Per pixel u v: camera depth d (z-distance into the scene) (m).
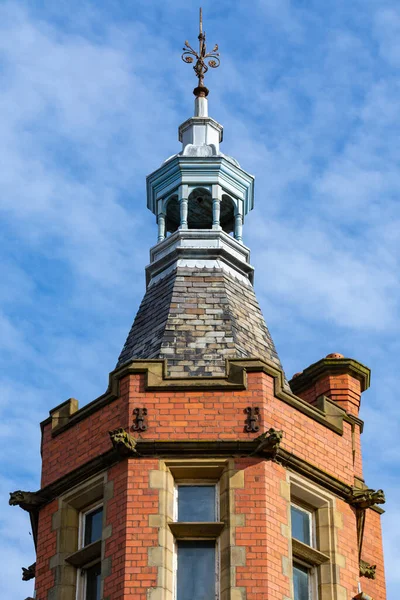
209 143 44.78
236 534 35.12
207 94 46.41
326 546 37.06
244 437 36.41
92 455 37.34
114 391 37.56
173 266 42.44
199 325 39.91
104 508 36.12
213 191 43.59
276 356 40.50
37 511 38.00
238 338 39.69
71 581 36.34
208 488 36.34
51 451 38.53
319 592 36.50
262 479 35.97
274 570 34.88
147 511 35.47
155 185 44.34
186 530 35.41
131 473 36.03
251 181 44.62
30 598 36.19
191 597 34.91
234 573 34.59
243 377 37.19
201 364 38.50
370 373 42.59
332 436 38.66
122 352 40.59
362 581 39.59
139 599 34.25
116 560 34.97
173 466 36.16
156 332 40.00
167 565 34.84
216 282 41.62
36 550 37.56
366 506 38.31
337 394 41.88
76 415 38.31
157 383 37.16
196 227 45.34
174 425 36.56
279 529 35.62
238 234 43.62
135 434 36.50
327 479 37.72
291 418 37.66
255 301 42.19
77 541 36.97
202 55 47.09
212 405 36.84
